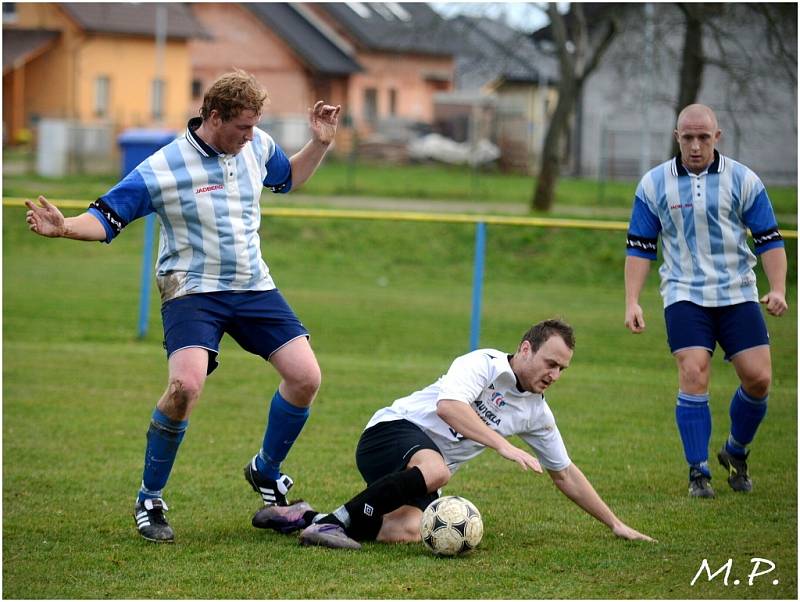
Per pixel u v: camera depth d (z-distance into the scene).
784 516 15.84
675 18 60.53
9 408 23.61
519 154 111.50
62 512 15.61
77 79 109.81
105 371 28.58
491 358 13.97
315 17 139.25
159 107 114.12
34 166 89.12
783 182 91.06
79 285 46.91
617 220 56.00
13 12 111.00
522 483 17.98
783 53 55.66
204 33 119.06
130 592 12.14
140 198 13.67
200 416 23.31
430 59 145.25
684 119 16.92
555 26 66.06
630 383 28.58
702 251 17.14
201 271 14.05
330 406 24.50
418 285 50.88
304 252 55.91
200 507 16.17
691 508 16.30
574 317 41.41
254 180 14.34
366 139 119.75
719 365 33.31
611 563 13.31
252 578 12.64
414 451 13.99
